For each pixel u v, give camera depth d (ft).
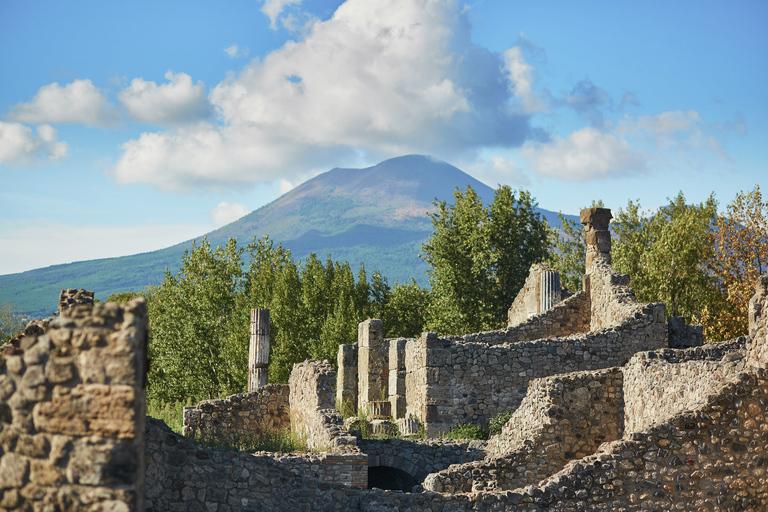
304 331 200.23
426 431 108.47
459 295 206.80
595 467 60.08
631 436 60.49
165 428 57.47
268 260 232.12
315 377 87.92
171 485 57.31
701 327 113.19
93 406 33.04
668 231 176.55
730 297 156.56
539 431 77.51
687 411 60.08
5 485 32.91
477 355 110.83
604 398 78.74
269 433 95.91
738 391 59.47
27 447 33.01
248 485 58.90
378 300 265.34
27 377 33.30
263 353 123.03
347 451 75.77
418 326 246.47
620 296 120.06
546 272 139.85
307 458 73.61
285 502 59.52
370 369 134.41
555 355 111.14
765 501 59.06
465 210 212.43
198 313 198.59
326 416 83.15
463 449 92.48
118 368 33.17
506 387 110.52
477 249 208.64
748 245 160.25
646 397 73.46
